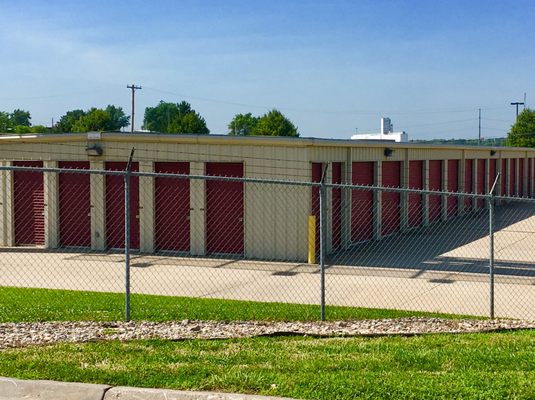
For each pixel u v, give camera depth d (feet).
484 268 57.21
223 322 33.55
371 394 21.70
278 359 25.77
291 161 60.54
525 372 24.08
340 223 68.23
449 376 23.48
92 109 302.25
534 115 247.70
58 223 68.59
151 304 38.60
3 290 43.83
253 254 61.93
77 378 23.18
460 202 106.22
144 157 65.41
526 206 128.57
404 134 140.77
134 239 67.05
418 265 58.59
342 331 31.76
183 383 22.62
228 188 63.57
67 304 38.06
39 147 68.69
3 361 24.97
